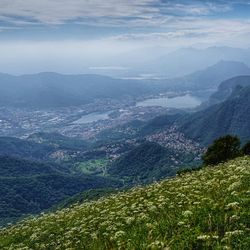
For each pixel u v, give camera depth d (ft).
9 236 79.30
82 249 51.52
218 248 35.63
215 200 49.24
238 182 52.37
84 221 66.85
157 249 38.70
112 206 74.33
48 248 60.64
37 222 85.66
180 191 65.05
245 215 41.50
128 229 50.93
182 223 43.01
